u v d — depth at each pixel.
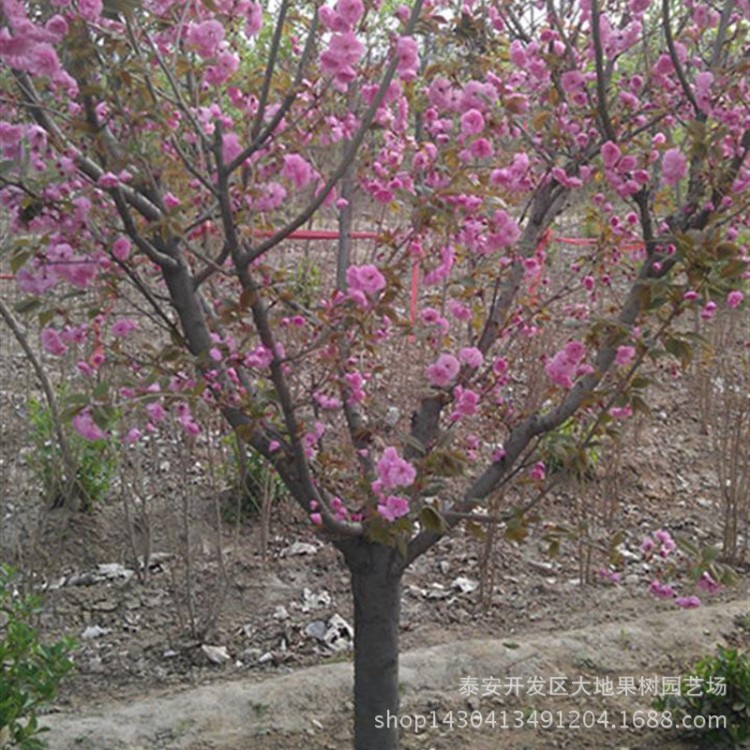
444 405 2.63
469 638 3.92
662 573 4.46
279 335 3.31
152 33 2.33
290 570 4.37
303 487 2.34
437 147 2.47
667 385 6.34
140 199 2.22
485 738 3.26
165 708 3.28
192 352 2.31
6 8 1.77
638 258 3.00
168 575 4.25
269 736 3.22
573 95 2.59
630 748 3.20
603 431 2.35
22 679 2.67
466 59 2.49
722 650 3.27
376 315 2.19
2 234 3.67
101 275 2.14
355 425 2.53
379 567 2.64
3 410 5.18
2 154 2.04
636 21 2.65
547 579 4.39
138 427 4.35
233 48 2.32
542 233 2.70
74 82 1.96
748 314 6.73
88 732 3.15
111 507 4.64
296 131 2.26
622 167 2.36
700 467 5.46
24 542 4.30
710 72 2.54
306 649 3.84
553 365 2.34
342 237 3.08
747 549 4.71
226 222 1.97
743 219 2.78
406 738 3.24
